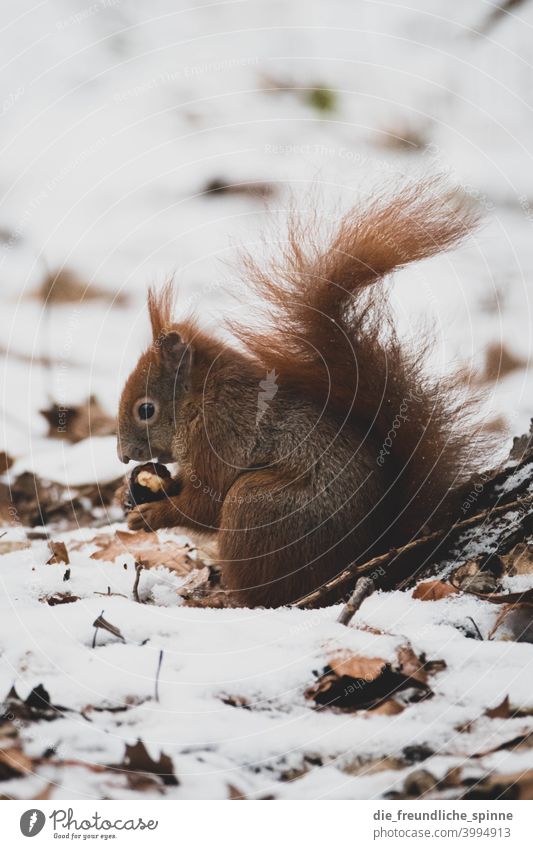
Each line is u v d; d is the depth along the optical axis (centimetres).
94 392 1188
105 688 534
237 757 491
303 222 820
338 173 1565
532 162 1619
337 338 748
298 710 526
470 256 1458
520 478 741
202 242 1471
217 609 654
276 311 766
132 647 578
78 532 885
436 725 511
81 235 1523
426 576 701
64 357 1269
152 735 501
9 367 1246
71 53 1975
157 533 871
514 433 907
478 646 580
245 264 873
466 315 1311
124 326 1346
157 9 2130
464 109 1773
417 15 2045
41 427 1115
